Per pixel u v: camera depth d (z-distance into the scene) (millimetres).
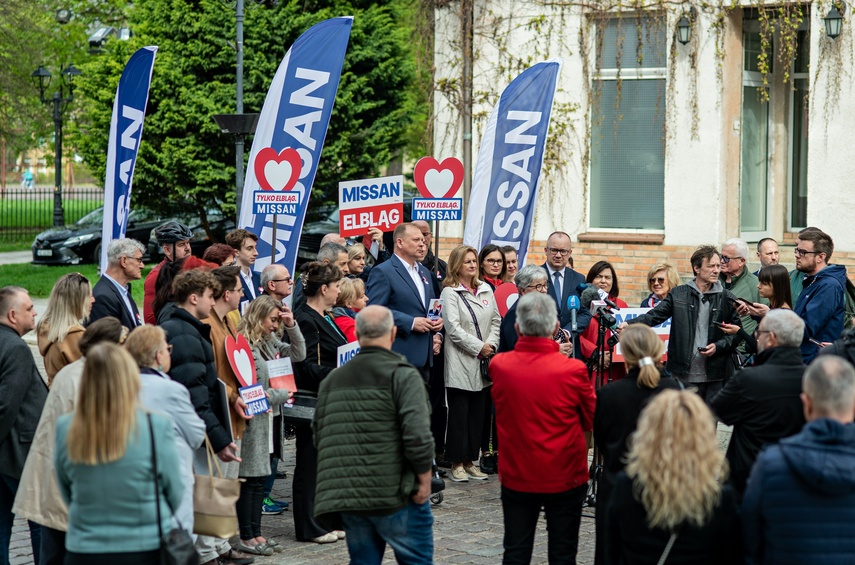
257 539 6988
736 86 14195
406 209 22938
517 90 10508
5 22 28812
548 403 5555
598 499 5559
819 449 3879
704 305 7977
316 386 7367
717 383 8008
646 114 14586
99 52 27500
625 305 9633
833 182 13297
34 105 31969
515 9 15125
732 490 4121
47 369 6258
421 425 5172
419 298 8914
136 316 7902
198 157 21234
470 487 8867
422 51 16438
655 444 4059
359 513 5250
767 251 9578
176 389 5133
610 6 14500
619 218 14891
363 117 21969
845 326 8594
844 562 3850
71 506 4273
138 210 22938
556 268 9406
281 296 7430
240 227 10336
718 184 14078
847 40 13086
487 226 10594
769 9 13820
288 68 10195
